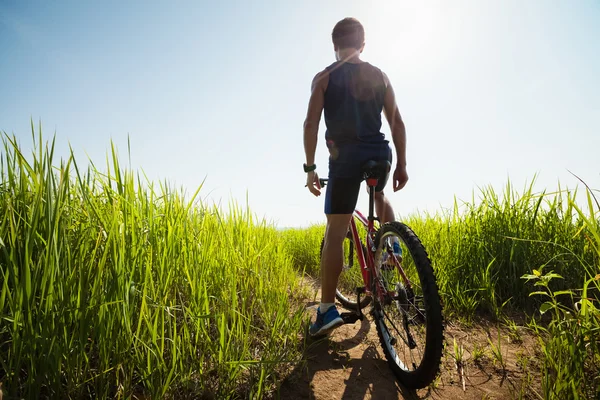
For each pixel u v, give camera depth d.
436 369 1.55
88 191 1.70
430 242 3.62
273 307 2.41
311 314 2.84
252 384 1.60
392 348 2.00
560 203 3.07
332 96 2.20
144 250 1.66
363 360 2.08
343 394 1.71
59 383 1.21
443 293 2.81
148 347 1.40
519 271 2.87
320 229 7.07
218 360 1.62
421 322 1.75
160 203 2.24
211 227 2.49
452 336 2.32
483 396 1.66
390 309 2.10
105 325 1.37
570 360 1.48
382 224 2.37
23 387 1.24
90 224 1.60
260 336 2.16
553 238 2.92
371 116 2.22
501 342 2.21
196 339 1.61
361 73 2.21
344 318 2.40
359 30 2.28
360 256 2.54
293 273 3.70
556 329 1.67
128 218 1.70
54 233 1.30
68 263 1.36
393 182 2.50
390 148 2.31
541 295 2.74
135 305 1.55
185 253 1.90
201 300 1.82
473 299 2.76
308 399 1.64
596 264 2.50
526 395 1.65
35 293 1.25
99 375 1.31
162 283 1.69
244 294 2.32
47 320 1.21
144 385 1.42
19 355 1.16
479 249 3.08
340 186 2.17
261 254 2.87
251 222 3.26
